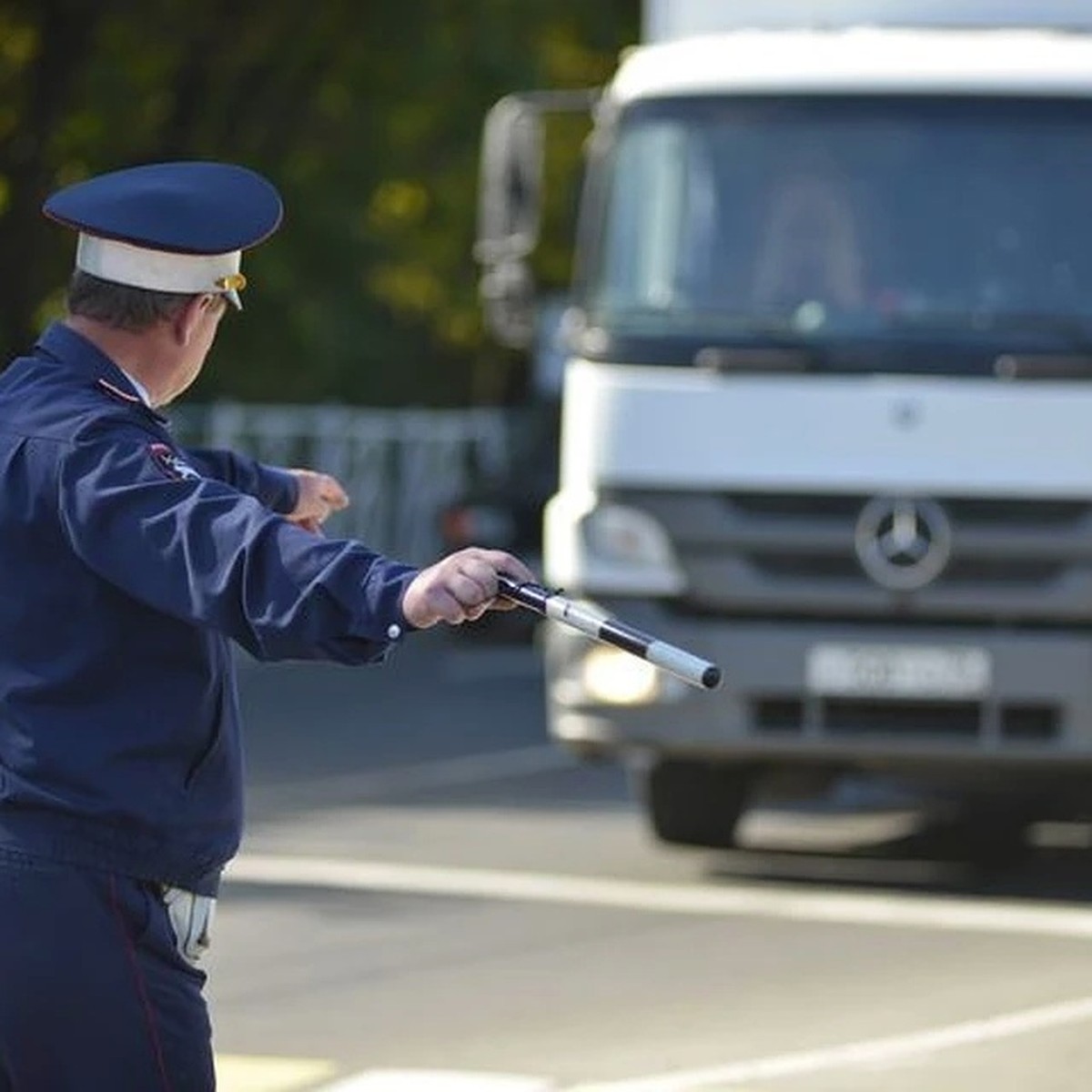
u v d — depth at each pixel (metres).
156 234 12.88
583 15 67.94
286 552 12.11
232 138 65.25
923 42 32.75
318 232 74.94
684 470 31.78
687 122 32.62
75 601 12.77
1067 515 31.38
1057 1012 25.34
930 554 31.41
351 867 33.41
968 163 32.25
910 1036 24.30
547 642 33.78
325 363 83.00
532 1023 24.62
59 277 64.75
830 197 32.22
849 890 32.19
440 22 65.50
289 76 65.38
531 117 34.84
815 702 31.64
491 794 40.84
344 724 50.66
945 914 30.58
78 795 12.77
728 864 34.09
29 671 12.84
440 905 30.80
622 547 31.95
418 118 69.62
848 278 31.97
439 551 73.50
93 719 12.82
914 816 38.78
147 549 12.35
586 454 32.28
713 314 32.03
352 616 12.03
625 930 29.36
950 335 31.70
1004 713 31.59
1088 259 31.92
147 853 12.88
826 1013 25.22
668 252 32.31
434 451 82.81
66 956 12.77
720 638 31.67
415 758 45.28
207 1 62.84
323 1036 23.97
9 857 12.80
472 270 84.88
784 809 39.62
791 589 31.61
